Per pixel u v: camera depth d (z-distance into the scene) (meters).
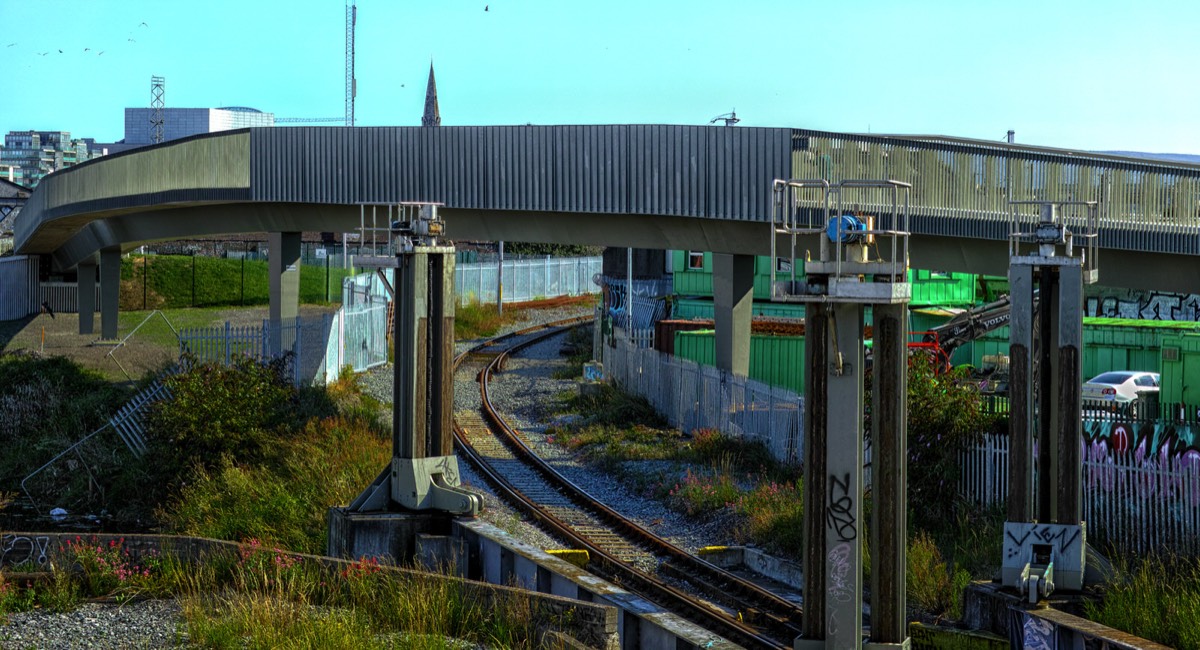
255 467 25.58
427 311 17.55
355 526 17.02
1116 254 20.78
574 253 91.25
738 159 24.31
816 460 10.53
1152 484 16.83
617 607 13.16
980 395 21.27
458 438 29.81
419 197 29.27
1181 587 14.13
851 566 10.44
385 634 13.12
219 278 62.66
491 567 16.11
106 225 45.09
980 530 18.39
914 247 23.22
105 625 13.54
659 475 24.47
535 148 27.39
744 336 28.66
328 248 72.19
